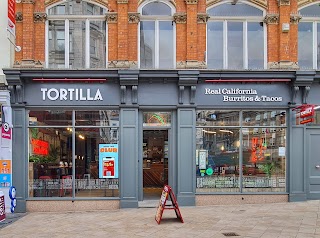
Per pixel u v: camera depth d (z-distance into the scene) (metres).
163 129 12.39
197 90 12.05
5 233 8.70
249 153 12.28
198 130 12.23
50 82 11.80
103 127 12.01
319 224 8.82
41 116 12.00
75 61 12.18
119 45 11.94
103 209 11.77
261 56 12.46
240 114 12.27
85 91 11.87
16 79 11.41
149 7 12.38
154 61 12.29
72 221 9.98
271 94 12.11
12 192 11.04
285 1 12.12
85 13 12.23
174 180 12.12
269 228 8.52
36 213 11.38
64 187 11.95
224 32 12.41
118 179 11.95
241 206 11.55
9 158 11.66
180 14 12.08
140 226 9.09
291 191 12.05
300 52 12.57
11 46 11.80
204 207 11.56
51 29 12.20
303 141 12.11
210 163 12.23
